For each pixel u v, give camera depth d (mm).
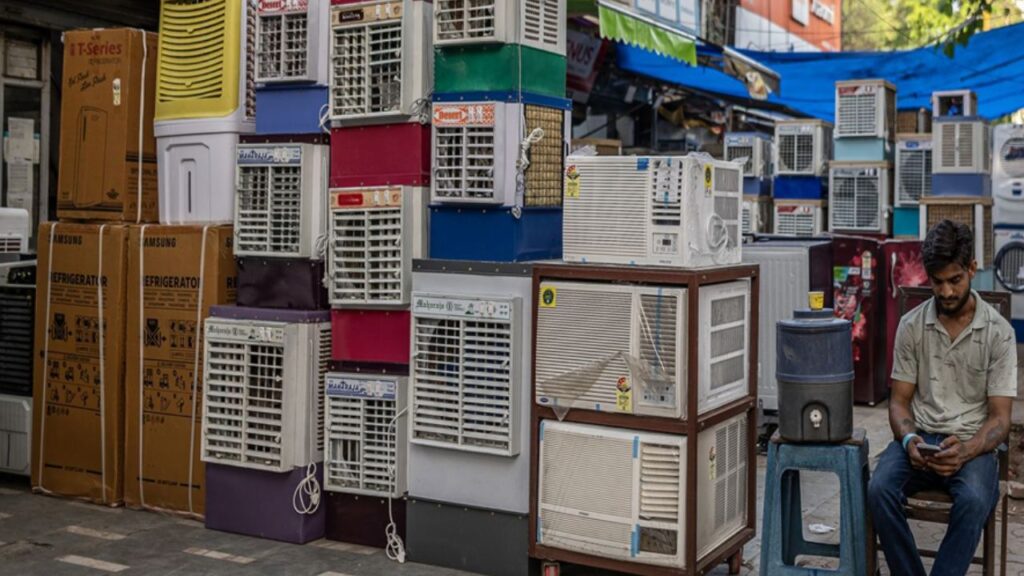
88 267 5730
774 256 7449
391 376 4895
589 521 4418
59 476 5863
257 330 5062
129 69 5762
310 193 5102
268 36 5227
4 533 5270
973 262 4191
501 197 4633
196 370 5398
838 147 12109
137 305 5582
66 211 5969
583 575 4691
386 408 4902
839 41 23500
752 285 4797
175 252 5465
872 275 8484
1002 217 11906
